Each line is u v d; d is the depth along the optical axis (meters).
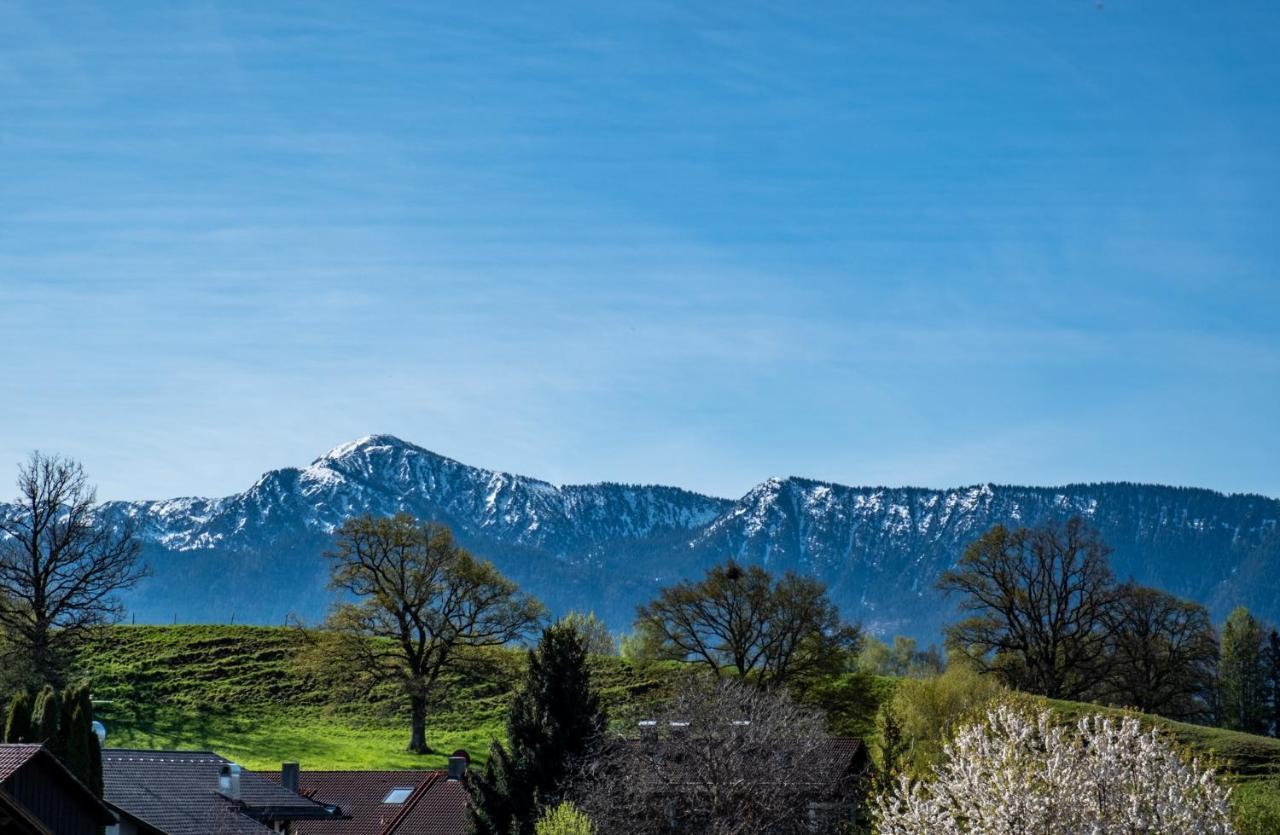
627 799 51.66
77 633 84.75
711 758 51.34
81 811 39.22
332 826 67.44
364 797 70.88
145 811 49.72
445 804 67.62
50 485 83.88
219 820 51.72
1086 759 37.25
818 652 99.88
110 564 85.12
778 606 100.38
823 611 100.69
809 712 66.62
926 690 80.50
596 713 59.88
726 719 53.44
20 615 83.06
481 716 109.38
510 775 57.22
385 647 100.56
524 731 58.19
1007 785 36.72
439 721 107.75
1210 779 36.84
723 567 102.31
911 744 68.00
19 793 36.97
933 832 37.47
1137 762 37.16
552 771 57.06
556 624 61.09
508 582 99.06
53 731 44.06
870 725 98.00
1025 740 39.00
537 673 59.66
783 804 51.69
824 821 52.69
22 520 83.31
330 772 73.75
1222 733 91.94
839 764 64.62
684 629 101.69
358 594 97.69
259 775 58.81
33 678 78.12
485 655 99.62
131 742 95.12
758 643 102.00
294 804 56.66
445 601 98.12
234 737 99.19
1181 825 35.53
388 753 96.44
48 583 83.12
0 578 81.62
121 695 107.31
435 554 97.44
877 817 48.62
